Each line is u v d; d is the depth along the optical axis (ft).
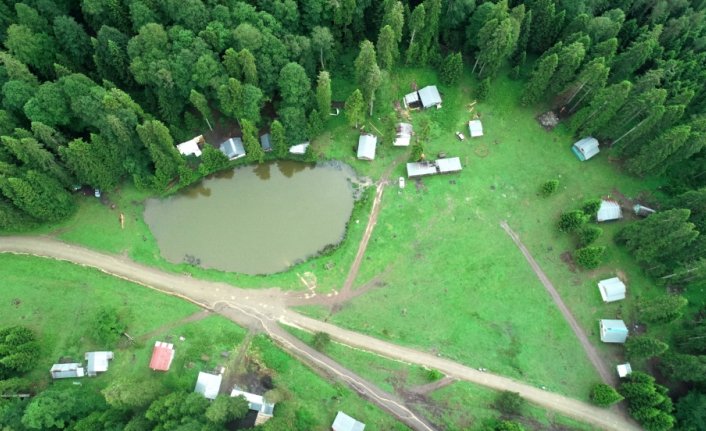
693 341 240.53
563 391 248.73
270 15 263.90
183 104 276.62
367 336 255.29
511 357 254.27
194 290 261.03
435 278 268.00
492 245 276.41
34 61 256.93
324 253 270.05
